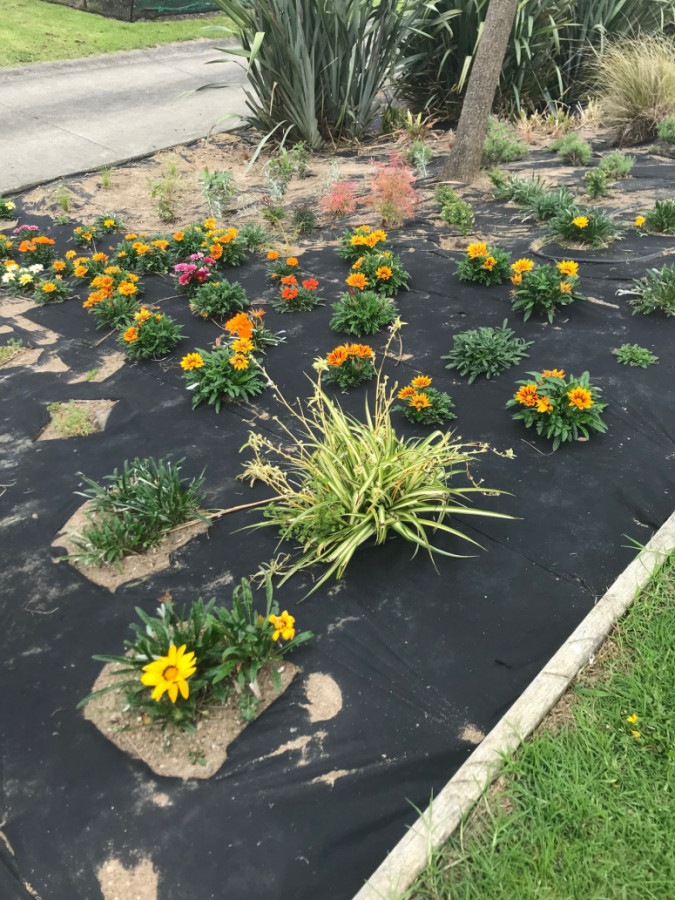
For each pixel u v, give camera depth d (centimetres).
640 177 671
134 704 215
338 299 498
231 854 182
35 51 1291
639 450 320
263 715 217
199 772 202
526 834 176
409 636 240
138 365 432
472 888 166
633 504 289
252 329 397
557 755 193
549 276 442
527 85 967
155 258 568
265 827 187
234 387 378
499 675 224
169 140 953
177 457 341
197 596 261
